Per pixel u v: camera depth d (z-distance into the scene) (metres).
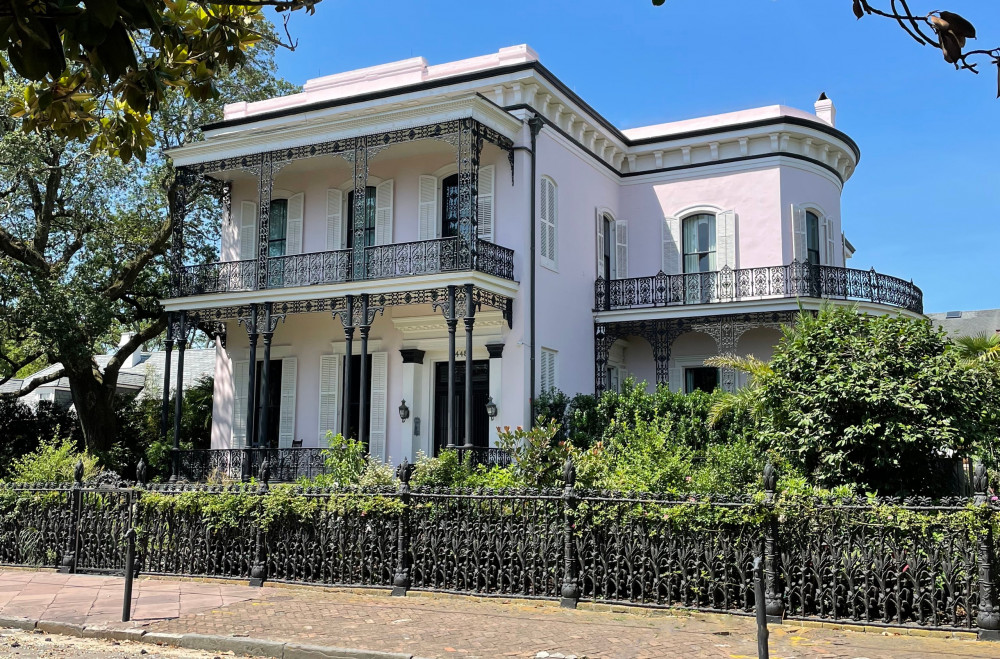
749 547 8.19
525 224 18.41
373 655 7.01
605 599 8.62
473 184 17.02
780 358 10.30
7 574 11.48
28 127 5.05
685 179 22.03
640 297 20.69
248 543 10.59
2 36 2.96
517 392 17.86
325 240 20.77
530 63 18.25
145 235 24.47
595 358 20.78
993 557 7.38
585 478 10.49
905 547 7.61
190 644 7.71
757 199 21.16
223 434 21.48
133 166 22.95
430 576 9.61
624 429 12.41
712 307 19.80
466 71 19.94
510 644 7.29
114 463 22.64
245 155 19.22
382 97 19.70
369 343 20.08
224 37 5.06
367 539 9.92
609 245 22.25
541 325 18.53
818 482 9.69
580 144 20.80
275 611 8.77
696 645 7.16
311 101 21.47
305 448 18.31
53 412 25.56
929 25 3.34
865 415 9.47
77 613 8.80
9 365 26.47
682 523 8.41
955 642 7.15
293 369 20.84
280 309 18.98
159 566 11.09
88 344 20.84
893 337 9.77
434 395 19.45
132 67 3.42
